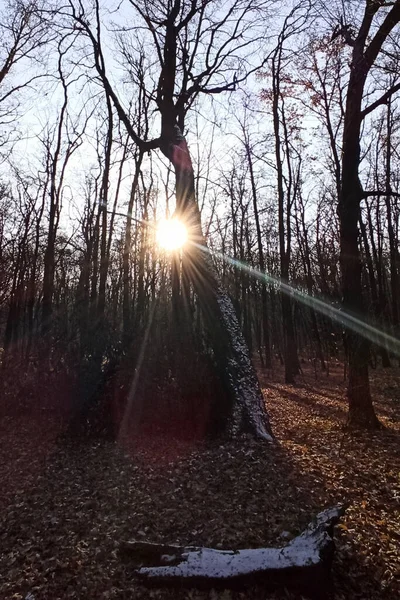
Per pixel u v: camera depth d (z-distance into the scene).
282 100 20.66
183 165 10.61
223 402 8.90
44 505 6.43
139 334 10.56
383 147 23.44
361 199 9.97
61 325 11.87
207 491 6.19
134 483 6.89
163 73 11.13
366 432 8.99
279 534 4.80
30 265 21.58
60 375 10.77
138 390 9.68
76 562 4.67
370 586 3.91
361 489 5.95
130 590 4.05
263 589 3.79
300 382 20.64
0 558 5.01
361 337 9.67
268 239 33.47
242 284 30.20
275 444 7.85
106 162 18.42
